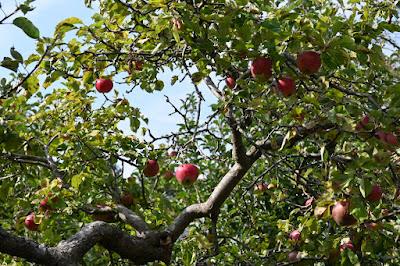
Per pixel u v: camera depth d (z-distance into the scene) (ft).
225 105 11.84
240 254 17.04
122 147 15.37
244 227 20.86
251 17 10.15
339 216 11.59
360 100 12.25
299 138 12.78
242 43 9.98
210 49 10.55
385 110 10.39
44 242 16.06
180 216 13.79
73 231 16.87
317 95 11.87
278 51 9.94
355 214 10.39
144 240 11.56
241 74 11.90
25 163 14.33
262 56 10.51
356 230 13.32
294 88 11.04
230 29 10.41
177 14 10.43
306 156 13.89
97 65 15.01
